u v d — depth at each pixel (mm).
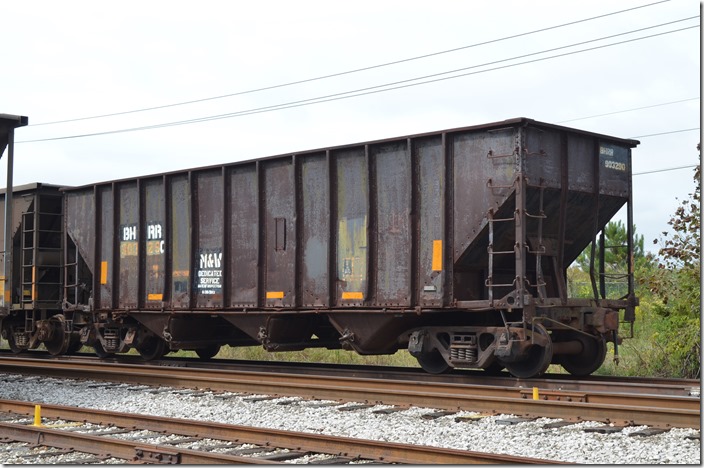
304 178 16141
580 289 27438
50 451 8648
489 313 14141
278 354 23891
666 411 9195
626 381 13953
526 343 13117
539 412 10148
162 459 7816
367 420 10188
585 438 8711
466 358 13797
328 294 15438
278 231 16422
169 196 18438
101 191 20016
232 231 17219
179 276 18125
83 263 21641
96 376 15188
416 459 7617
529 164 13398
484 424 9758
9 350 24812
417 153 14523
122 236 19484
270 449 8516
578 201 14516
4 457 8367
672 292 16766
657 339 17156
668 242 16859
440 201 14148
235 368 17109
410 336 14672
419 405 11133
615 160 15109
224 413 11102
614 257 28719
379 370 16688
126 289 19281
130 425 10016
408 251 14461
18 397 13367
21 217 21922
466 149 13898
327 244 15531
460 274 14203
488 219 13484
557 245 14445
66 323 20875
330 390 12000
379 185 15000
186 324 18516
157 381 14211
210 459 7523
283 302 16250
